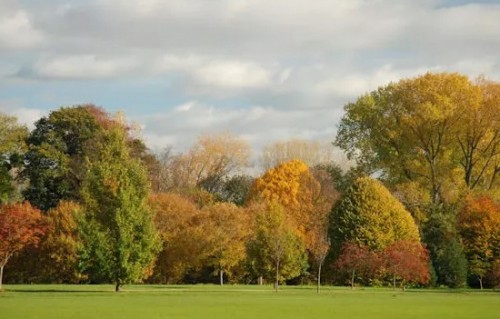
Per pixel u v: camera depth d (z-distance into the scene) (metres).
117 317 35.91
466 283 83.94
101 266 61.53
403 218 82.75
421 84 93.69
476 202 86.50
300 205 98.06
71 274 81.31
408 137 96.62
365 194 83.12
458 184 94.19
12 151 98.25
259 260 77.38
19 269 81.62
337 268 80.31
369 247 81.44
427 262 79.19
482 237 84.25
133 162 64.25
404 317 38.28
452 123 93.81
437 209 89.56
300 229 94.69
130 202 62.56
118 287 62.47
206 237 80.94
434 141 96.19
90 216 63.03
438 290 74.75
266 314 39.06
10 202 91.25
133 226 62.31
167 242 83.38
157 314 38.03
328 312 40.97
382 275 79.62
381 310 43.00
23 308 40.84
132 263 61.97
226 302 48.38
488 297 59.53
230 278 85.38
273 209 79.19
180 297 53.53
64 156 96.75
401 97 95.00
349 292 65.69
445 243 84.25
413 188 92.19
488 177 98.06
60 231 81.19
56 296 52.91
